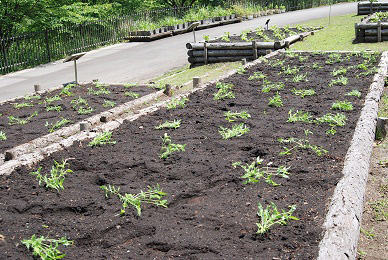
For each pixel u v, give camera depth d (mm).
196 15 29000
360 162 4574
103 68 16266
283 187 4211
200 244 3326
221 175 4531
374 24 15453
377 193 5016
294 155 4941
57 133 6910
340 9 34656
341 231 3332
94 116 7801
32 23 20328
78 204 4000
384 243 4098
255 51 14172
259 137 5582
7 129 7426
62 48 20828
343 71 9273
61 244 3396
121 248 3344
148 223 3660
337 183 4152
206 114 6781
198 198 4129
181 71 14195
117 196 4156
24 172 4855
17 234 3557
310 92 7652
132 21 25266
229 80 9281
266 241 3340
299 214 3686
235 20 30094
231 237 3414
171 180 4520
